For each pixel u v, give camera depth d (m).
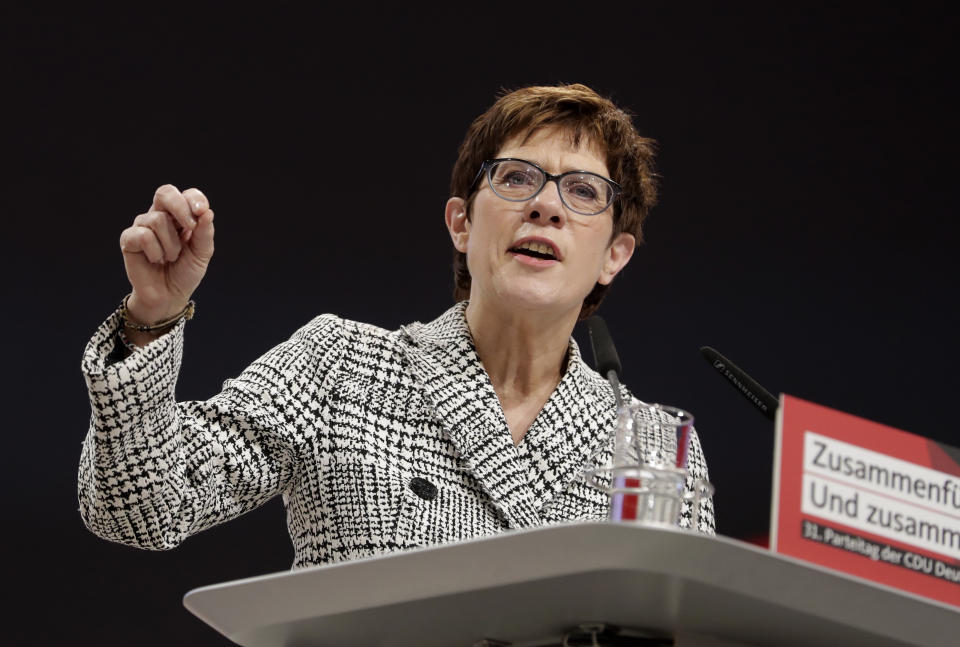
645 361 15.43
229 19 15.76
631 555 2.74
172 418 4.52
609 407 5.57
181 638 12.70
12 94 15.02
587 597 2.95
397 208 15.72
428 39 16.20
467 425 5.20
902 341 15.66
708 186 16.17
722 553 2.74
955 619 2.96
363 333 5.47
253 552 13.11
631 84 16.33
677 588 2.83
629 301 15.72
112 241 14.84
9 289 14.45
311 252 15.41
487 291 5.43
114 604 12.77
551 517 5.13
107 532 4.57
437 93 16.06
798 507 3.08
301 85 15.84
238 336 14.95
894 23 16.52
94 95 15.20
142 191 15.09
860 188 16.19
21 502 13.42
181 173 15.25
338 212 15.60
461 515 5.03
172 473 4.54
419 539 4.90
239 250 15.23
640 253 15.88
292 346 5.42
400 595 3.05
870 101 16.41
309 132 15.74
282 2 15.95
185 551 13.02
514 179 5.49
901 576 3.13
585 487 5.25
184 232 4.24
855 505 3.14
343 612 3.19
